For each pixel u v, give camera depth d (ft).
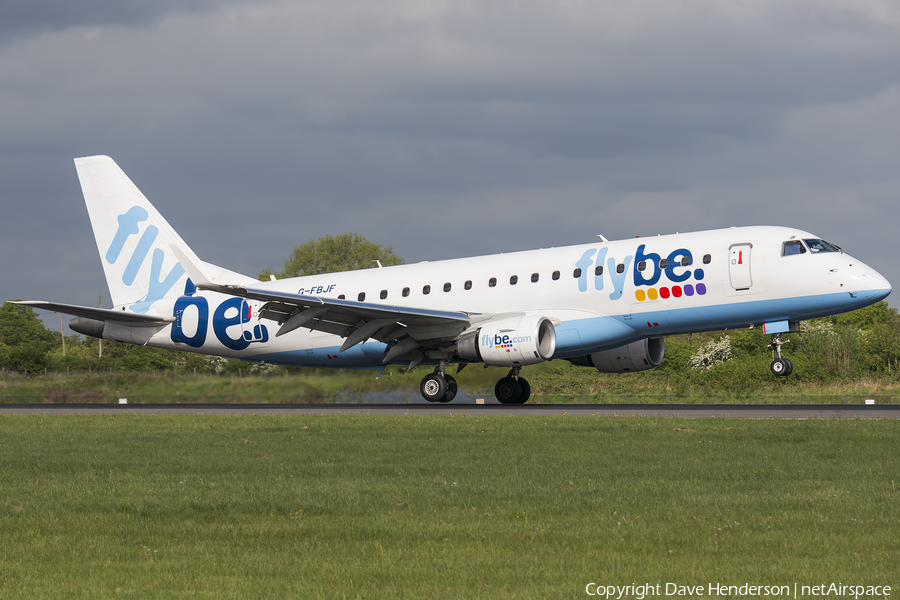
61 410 353.10
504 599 82.38
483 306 332.19
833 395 462.60
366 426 245.04
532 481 147.13
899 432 209.15
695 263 302.45
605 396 482.69
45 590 86.99
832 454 175.11
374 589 86.22
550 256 328.49
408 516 119.85
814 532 107.55
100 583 89.56
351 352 360.28
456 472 158.10
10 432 247.29
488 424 243.81
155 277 388.78
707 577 89.30
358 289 358.23
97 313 359.87
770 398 461.37
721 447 187.93
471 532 109.91
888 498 127.65
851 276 284.82
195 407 373.81
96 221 396.16
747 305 297.33
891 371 615.57
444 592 84.94
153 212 390.01
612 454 179.32
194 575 92.22
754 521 113.70
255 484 147.84
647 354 340.80
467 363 354.13
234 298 374.22
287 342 368.68
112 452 195.11
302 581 89.25
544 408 318.86
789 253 293.84
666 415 271.49
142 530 113.91
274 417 283.38
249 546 104.47
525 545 103.40
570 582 88.17
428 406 343.87
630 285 309.42
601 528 111.24
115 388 448.65
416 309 311.88
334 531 111.34
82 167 398.01
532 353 307.58
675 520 115.44
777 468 158.10
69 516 122.93
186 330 380.37
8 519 121.70
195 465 171.63
